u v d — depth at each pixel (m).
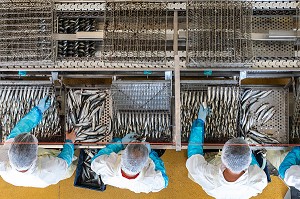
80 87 3.46
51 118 3.34
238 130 3.32
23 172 2.62
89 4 3.09
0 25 2.95
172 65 2.96
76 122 3.43
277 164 3.37
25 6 2.99
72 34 3.02
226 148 2.44
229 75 3.22
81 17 3.20
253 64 2.90
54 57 2.97
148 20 3.00
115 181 2.76
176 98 2.82
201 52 2.88
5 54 2.94
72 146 3.13
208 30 2.91
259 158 3.13
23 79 3.41
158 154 3.50
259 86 3.36
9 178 2.79
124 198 4.04
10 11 2.98
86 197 4.07
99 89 3.46
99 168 2.78
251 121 3.33
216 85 3.22
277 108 3.34
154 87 3.18
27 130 2.96
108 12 3.02
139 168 2.50
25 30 2.96
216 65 2.90
